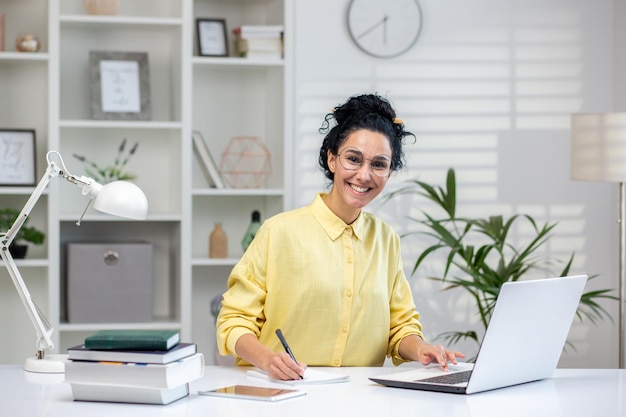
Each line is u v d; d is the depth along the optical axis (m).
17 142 4.84
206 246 5.24
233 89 5.22
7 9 5.00
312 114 4.95
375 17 5.00
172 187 5.08
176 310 4.96
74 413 2.16
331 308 2.73
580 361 5.26
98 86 4.87
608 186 5.23
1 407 2.22
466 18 5.09
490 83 5.12
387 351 2.91
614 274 5.23
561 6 5.16
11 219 4.80
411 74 5.05
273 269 2.73
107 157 5.14
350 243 2.76
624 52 5.10
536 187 5.18
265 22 5.25
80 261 4.71
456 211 5.12
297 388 2.44
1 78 4.97
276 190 4.89
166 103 5.16
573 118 4.50
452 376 2.54
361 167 2.60
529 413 2.19
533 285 2.39
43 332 2.72
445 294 5.11
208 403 2.26
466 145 5.11
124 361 2.25
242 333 2.66
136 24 4.83
